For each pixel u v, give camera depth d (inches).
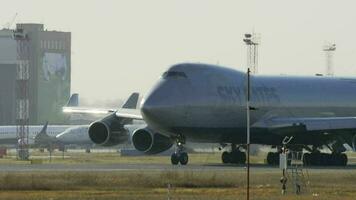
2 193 6161.4
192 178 7071.9
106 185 6688.0
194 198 5728.3
